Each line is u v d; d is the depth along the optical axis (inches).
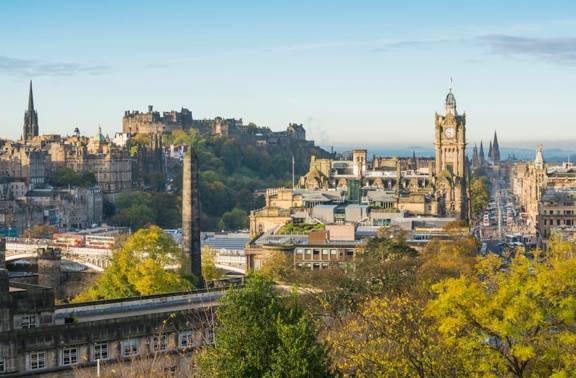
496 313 3978.8
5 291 5831.7
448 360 4220.0
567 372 3841.0
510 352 4178.2
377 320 4628.4
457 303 3988.7
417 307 4702.3
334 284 7096.5
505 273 4347.9
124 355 5885.8
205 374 4033.0
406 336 4377.5
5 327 5816.9
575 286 3956.7
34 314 5969.5
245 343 3941.9
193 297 6820.9
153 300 6697.8
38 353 5644.7
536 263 4079.7
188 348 5915.4
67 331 5728.3
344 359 4557.1
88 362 5718.5
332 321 6048.2
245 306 3981.3
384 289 6993.1
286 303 4761.3
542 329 3991.1
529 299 3887.8
